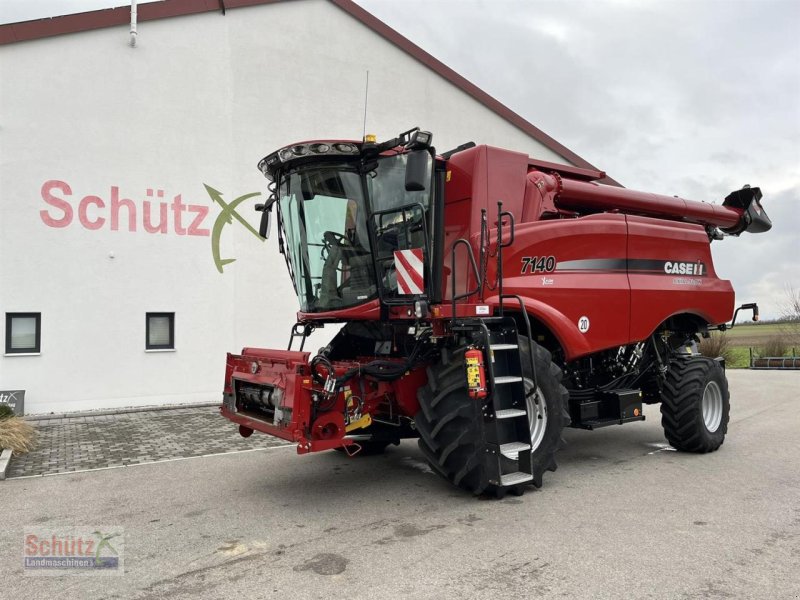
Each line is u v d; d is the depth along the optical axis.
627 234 7.05
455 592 3.43
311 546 4.18
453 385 5.14
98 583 3.63
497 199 6.06
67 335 9.63
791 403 11.44
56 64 9.61
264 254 11.37
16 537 4.45
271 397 5.21
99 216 9.89
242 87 11.19
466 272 5.93
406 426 6.26
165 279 10.42
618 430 8.91
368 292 5.56
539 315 6.06
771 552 4.00
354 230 5.56
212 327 10.82
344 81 12.37
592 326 6.55
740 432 8.48
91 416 9.52
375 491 5.56
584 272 6.59
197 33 10.77
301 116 11.83
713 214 8.68
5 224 9.24
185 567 3.85
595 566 3.78
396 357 6.01
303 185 5.73
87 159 9.80
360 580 3.61
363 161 5.42
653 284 7.25
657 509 4.95
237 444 7.67
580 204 7.15
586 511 4.91
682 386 7.03
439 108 13.72
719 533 4.37
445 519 4.74
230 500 5.31
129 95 10.16
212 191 10.87
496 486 5.10
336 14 12.30
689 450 7.15
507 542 4.21
